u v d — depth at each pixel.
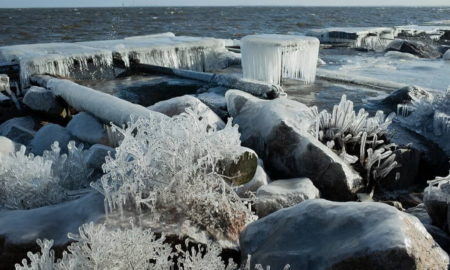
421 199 5.13
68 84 8.23
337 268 2.39
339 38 21.88
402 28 27.20
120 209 3.22
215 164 3.50
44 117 8.44
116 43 13.95
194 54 14.50
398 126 7.05
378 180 5.15
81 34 43.97
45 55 11.12
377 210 2.62
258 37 11.15
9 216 3.41
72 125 6.74
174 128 3.46
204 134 3.47
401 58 17.44
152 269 2.67
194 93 10.06
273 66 10.59
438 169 5.84
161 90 10.45
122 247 2.59
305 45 10.83
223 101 8.22
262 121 5.43
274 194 3.93
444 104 6.81
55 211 3.43
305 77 11.22
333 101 9.05
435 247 2.50
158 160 3.36
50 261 2.57
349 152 5.48
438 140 6.27
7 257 3.14
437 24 39.81
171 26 61.38
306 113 5.55
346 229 2.59
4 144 5.34
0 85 9.34
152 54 13.27
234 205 3.47
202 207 3.30
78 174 4.57
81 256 2.55
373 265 2.29
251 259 2.83
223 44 15.58
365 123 5.83
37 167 3.99
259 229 3.05
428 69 14.28
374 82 10.70
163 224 3.13
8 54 11.45
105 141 6.37
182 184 3.33
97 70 11.91
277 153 5.12
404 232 2.36
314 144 4.75
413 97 7.91
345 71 13.73
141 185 3.33
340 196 4.72
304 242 2.68
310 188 4.17
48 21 81.31
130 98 9.72
